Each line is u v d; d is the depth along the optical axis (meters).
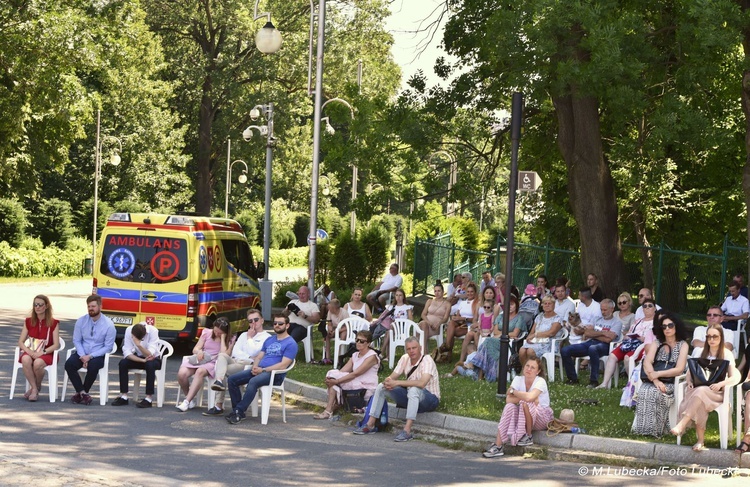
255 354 13.50
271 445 11.02
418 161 23.72
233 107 57.41
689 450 10.41
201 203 59.19
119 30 35.38
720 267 26.06
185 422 12.39
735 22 16.78
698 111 18.81
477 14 23.66
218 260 20.38
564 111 22.00
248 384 12.67
